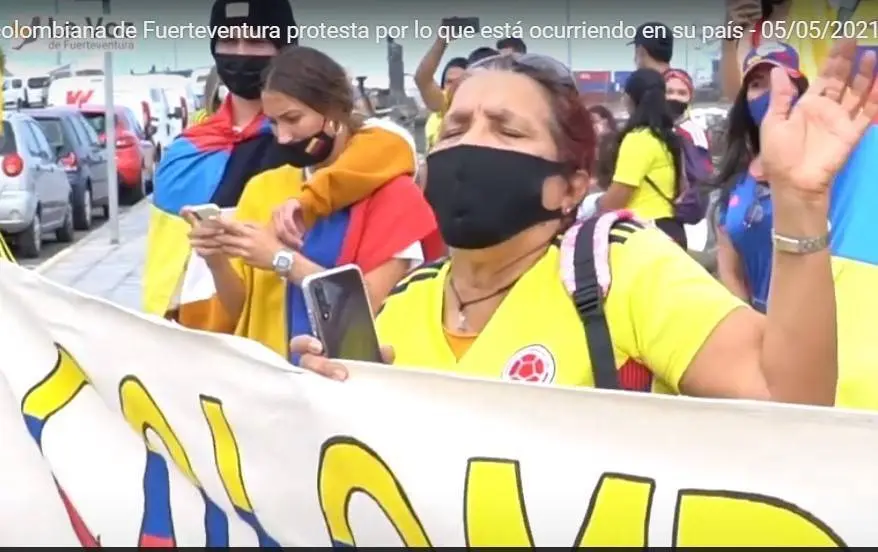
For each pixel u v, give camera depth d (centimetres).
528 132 220
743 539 182
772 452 179
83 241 1567
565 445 193
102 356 247
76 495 254
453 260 233
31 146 1466
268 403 219
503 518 196
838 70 184
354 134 337
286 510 220
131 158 2020
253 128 360
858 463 174
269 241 322
